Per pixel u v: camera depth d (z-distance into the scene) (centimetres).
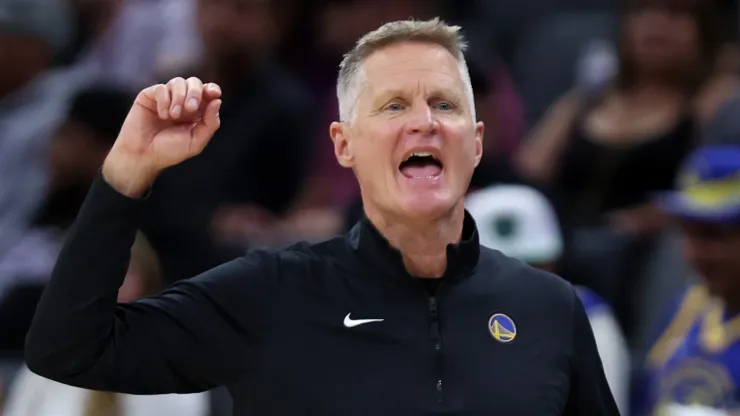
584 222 2384
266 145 2566
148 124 1022
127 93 2350
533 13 3297
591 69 2689
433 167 1099
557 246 2017
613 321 2070
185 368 1072
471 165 1112
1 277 2198
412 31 1116
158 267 1916
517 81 3086
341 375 1061
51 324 1010
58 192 2295
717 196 1844
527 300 1136
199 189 2430
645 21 2428
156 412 1783
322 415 1047
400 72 1098
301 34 3019
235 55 2578
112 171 1024
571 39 3080
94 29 3030
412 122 1077
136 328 1052
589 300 1961
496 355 1091
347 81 1135
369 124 1098
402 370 1067
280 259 1119
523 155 2530
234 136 2548
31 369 1038
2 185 2392
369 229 1123
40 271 2200
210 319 1073
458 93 1105
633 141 2405
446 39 1123
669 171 2375
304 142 2628
